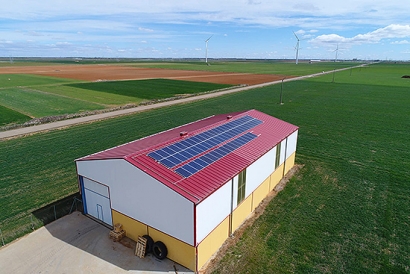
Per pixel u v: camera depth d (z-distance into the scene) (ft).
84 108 201.36
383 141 129.90
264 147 79.66
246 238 64.28
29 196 80.43
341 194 82.89
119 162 59.67
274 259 57.47
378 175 94.73
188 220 51.90
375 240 62.75
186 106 211.00
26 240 63.10
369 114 184.44
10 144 122.52
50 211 73.36
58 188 85.05
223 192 59.41
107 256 58.34
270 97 252.42
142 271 54.49
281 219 71.26
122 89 295.28
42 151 114.52
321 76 481.05
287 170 98.17
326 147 121.90
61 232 66.08
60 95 254.06
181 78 422.00
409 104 218.79
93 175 66.69
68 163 102.89
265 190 81.82
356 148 120.47
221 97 253.03
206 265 56.34
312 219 70.90
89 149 116.88
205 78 427.33
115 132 141.49
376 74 529.04
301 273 53.67
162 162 61.00
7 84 324.60
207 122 101.14
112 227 67.92
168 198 53.57
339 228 67.10
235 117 99.50
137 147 71.31
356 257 57.62
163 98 244.22
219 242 61.41
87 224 69.15
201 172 60.90
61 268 55.11
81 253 59.21
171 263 56.54
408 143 126.82
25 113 183.32
